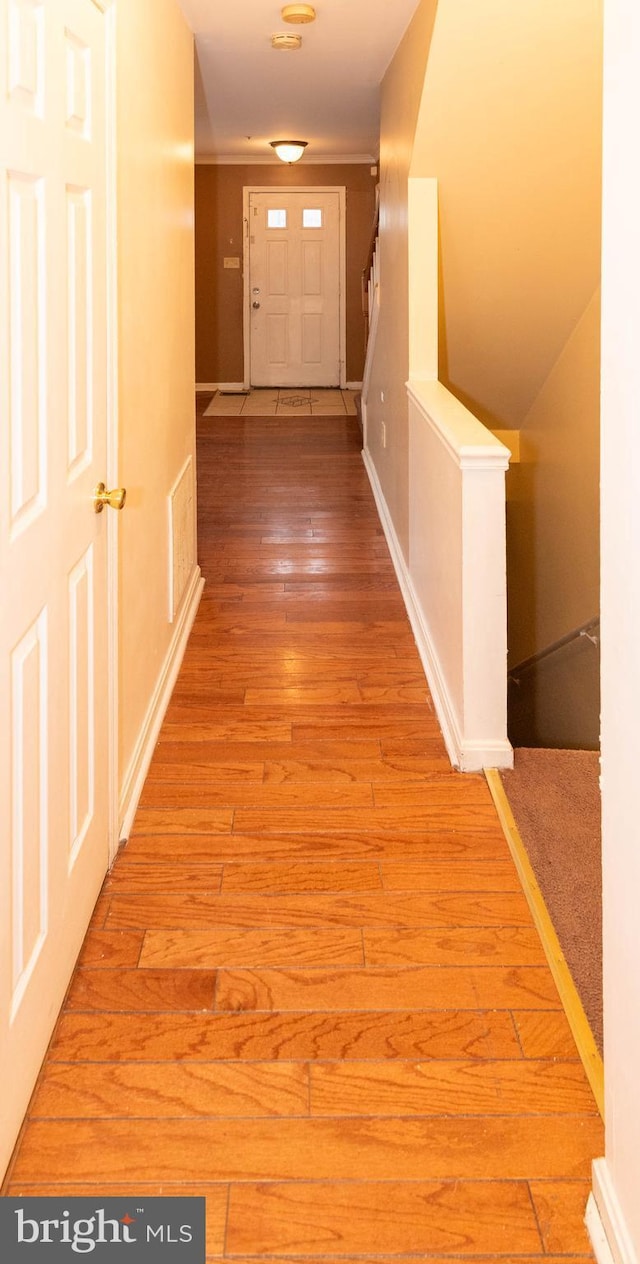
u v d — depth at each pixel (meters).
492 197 4.33
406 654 4.15
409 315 4.49
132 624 2.99
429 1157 1.81
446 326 5.02
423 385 4.38
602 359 1.53
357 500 6.44
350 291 10.98
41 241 1.79
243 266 10.93
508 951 2.38
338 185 10.73
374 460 6.76
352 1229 1.67
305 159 10.53
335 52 5.12
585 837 2.84
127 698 2.93
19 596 1.69
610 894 1.59
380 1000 2.21
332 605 4.68
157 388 3.42
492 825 2.92
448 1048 2.07
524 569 6.11
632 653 1.45
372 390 6.91
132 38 2.83
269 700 3.74
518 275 4.68
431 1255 1.63
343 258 10.91
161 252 3.47
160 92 3.42
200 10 4.19
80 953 2.34
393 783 3.16
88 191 2.19
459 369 5.39
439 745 3.41
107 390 2.44
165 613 3.71
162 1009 2.17
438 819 2.95
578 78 3.78
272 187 10.73
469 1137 1.85
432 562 3.90
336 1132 1.86
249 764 3.27
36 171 1.73
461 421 3.50
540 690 5.84
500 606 3.15
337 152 10.07
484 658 3.18
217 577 5.06
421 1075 2.00
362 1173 1.77
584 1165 1.80
